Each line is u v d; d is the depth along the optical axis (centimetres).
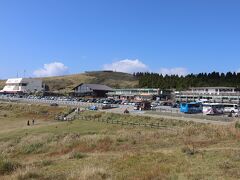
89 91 17588
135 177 1524
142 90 16400
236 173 1502
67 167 1884
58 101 12269
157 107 9831
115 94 17175
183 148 2266
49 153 3222
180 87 18325
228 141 2884
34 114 9694
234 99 12988
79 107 9875
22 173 1653
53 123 6988
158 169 1661
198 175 1496
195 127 4172
